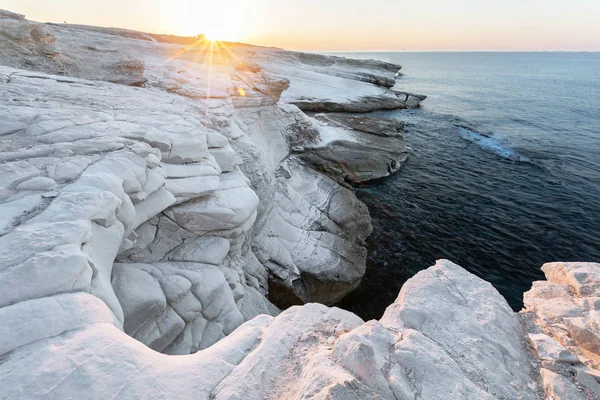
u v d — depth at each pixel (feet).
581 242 64.39
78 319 13.70
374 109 184.65
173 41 255.70
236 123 68.59
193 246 31.48
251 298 38.99
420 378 13.44
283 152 84.69
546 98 230.48
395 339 15.33
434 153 112.88
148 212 26.66
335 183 77.05
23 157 23.79
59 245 16.15
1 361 11.54
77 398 11.07
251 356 14.53
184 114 45.68
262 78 90.84
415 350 14.46
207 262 30.96
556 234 66.80
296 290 49.90
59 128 29.71
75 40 100.01
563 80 359.25
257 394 12.85
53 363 11.75
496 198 81.61
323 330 16.92
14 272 14.26
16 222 17.62
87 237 17.79
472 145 121.49
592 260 59.41
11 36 58.44
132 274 25.04
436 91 264.93
